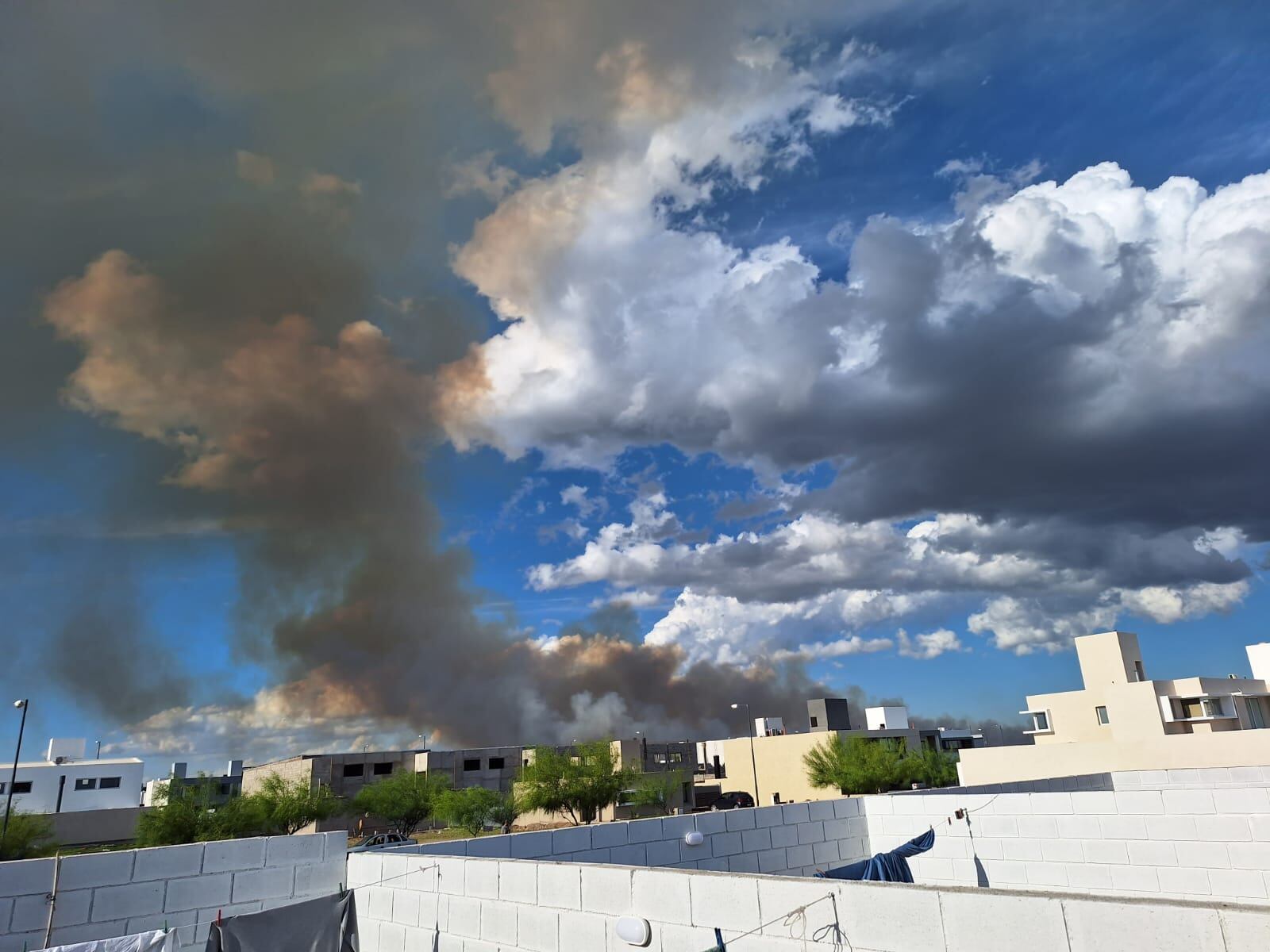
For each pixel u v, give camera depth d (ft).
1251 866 43.09
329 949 39.14
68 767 233.14
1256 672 178.50
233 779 287.07
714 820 50.70
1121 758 142.61
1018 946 20.13
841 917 23.48
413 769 246.47
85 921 35.70
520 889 33.71
